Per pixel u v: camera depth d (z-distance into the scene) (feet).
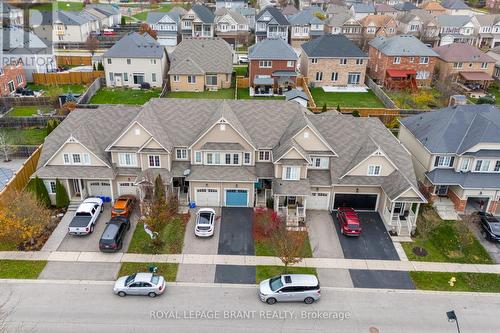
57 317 99.25
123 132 138.72
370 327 99.14
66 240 125.49
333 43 268.00
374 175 140.26
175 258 119.85
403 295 109.40
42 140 185.37
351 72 267.80
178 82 254.88
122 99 239.30
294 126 145.79
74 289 107.96
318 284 105.81
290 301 105.60
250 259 120.57
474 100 246.88
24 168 145.38
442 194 150.82
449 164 144.87
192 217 137.80
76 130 141.49
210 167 142.82
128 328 96.84
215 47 266.36
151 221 117.91
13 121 196.85
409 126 164.25
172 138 145.59
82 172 138.82
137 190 144.15
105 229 123.65
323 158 143.43
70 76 261.44
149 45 261.03
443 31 382.42
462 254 125.59
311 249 124.98
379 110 212.23
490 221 134.10
